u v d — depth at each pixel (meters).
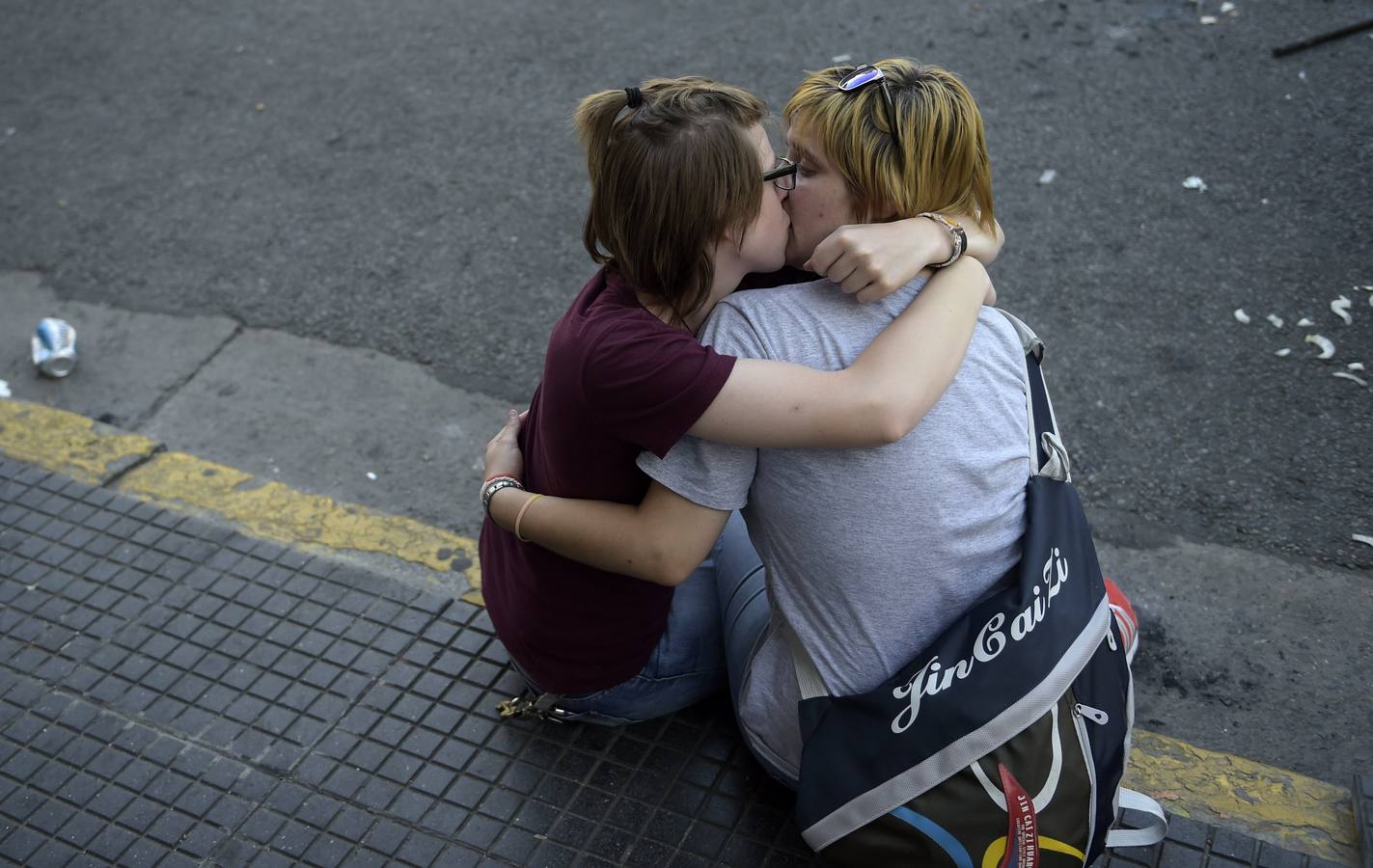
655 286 1.70
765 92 4.57
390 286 3.94
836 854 1.80
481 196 4.30
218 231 4.27
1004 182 4.02
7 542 2.96
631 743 2.34
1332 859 2.12
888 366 1.57
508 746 2.36
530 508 1.89
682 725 2.36
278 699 2.50
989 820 1.70
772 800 2.21
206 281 4.05
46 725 2.49
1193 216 3.80
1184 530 2.86
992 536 1.72
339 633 2.64
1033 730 1.69
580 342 1.66
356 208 4.31
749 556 2.18
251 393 3.58
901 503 1.64
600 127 1.66
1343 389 3.16
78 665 2.62
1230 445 3.06
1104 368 3.32
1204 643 2.59
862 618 1.74
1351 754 2.33
